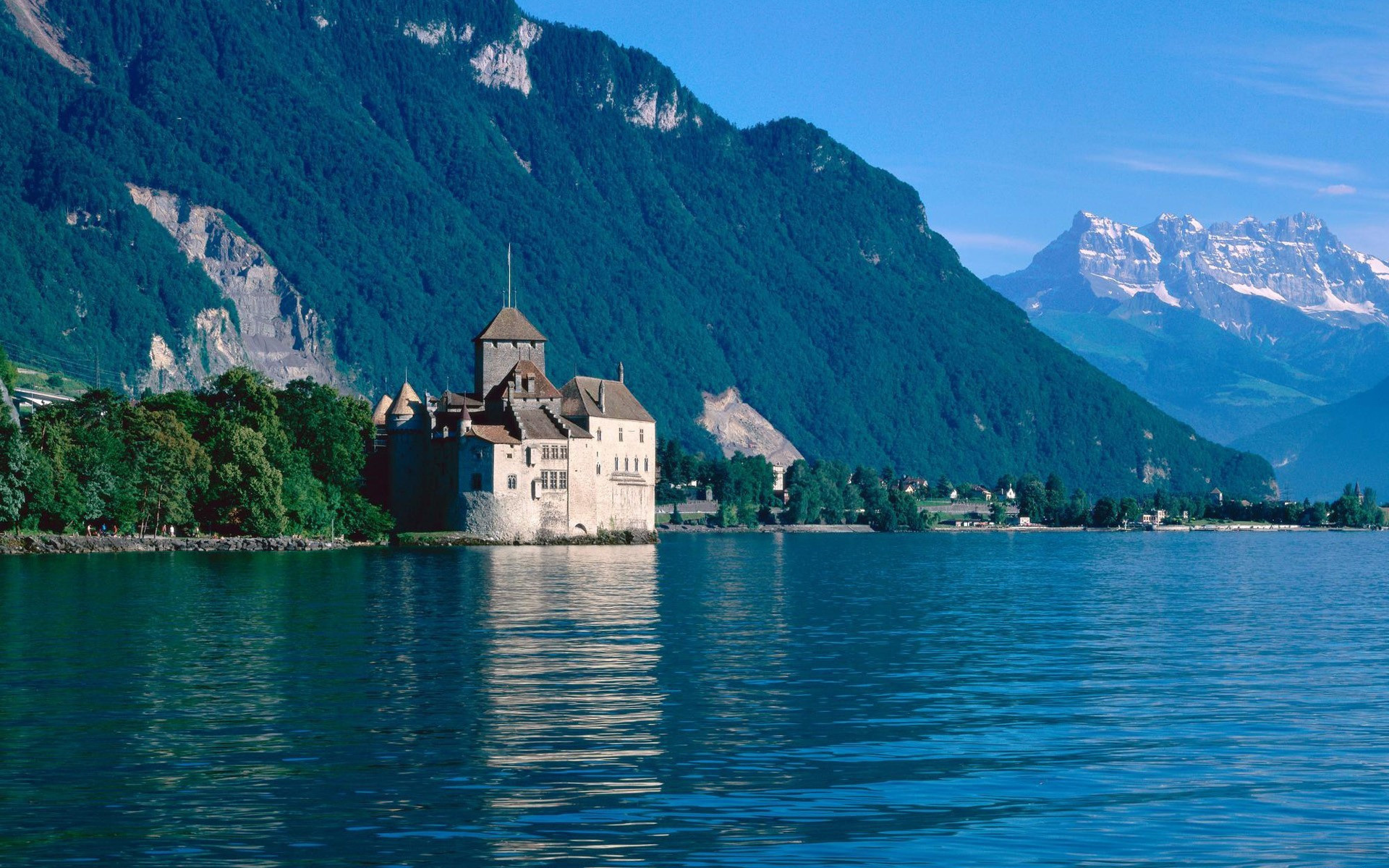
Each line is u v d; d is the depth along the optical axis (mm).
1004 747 61000
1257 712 69938
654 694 73688
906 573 199125
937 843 46625
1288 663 90062
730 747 60531
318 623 106375
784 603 133250
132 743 60500
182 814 49500
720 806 50969
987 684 79062
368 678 78312
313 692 73312
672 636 101125
